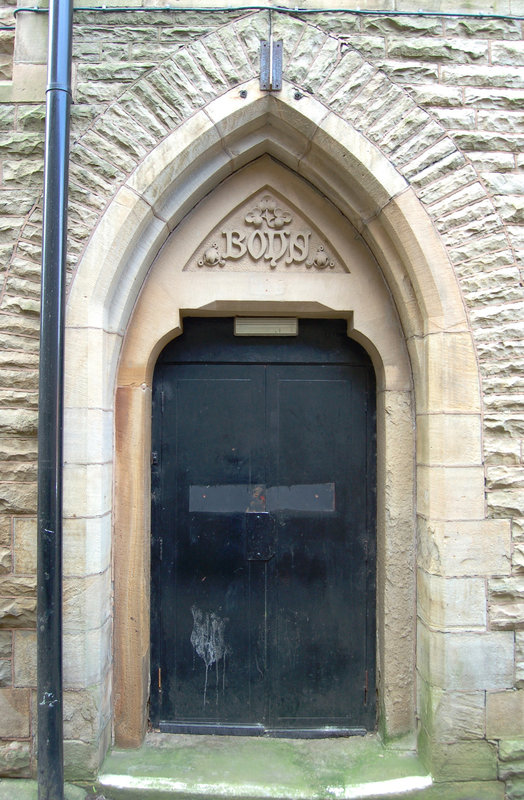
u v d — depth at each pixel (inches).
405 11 103.1
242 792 97.7
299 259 112.4
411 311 106.8
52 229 92.0
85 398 99.4
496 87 103.7
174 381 118.8
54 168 92.7
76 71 101.5
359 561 118.1
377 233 107.3
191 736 114.7
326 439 118.9
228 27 101.7
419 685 107.3
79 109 101.0
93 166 100.7
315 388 119.0
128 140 100.8
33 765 99.9
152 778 99.9
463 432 101.5
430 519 102.4
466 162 102.7
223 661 117.4
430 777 100.4
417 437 109.3
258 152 110.2
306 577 118.0
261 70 101.0
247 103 100.5
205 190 110.5
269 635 117.5
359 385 119.1
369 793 97.9
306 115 101.0
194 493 118.2
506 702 100.9
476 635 100.7
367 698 116.9
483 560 101.0
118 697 108.6
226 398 118.8
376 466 118.6
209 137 101.9
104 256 100.0
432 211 102.4
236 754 108.7
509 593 100.9
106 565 104.7
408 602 110.5
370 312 111.7
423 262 102.0
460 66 103.4
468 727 100.3
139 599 108.5
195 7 101.7
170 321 110.1
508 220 102.7
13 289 101.5
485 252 102.3
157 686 116.6
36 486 101.1
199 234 111.2
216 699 117.0
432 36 103.5
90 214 100.5
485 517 101.3
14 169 102.5
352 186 106.4
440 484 101.6
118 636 108.3
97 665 99.8
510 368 101.8
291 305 112.3
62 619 93.5
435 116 102.9
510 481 101.1
